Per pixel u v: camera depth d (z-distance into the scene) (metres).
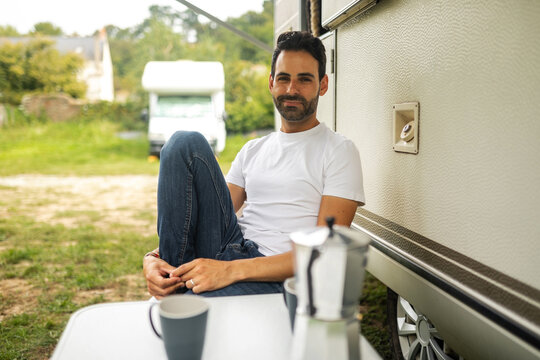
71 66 19.70
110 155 12.66
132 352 0.85
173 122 11.15
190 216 1.52
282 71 1.59
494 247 1.11
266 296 1.10
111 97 24.56
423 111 1.43
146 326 0.94
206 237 1.58
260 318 0.99
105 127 16.03
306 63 1.58
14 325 2.67
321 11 2.20
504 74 1.07
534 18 0.97
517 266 1.04
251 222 1.68
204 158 1.53
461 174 1.24
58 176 9.40
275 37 3.34
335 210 1.51
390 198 1.68
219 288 1.40
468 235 1.22
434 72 1.36
